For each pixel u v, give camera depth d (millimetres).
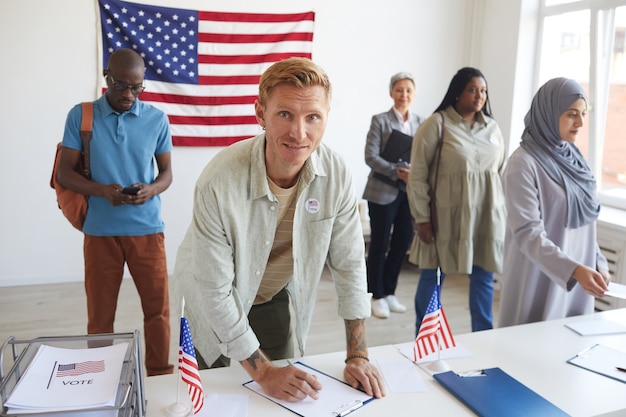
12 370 1115
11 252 3762
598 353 1521
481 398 1254
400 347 1551
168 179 2414
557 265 1720
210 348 1539
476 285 2680
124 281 3979
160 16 3779
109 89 2240
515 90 4137
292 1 4086
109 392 1031
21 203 3729
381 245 3514
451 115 2613
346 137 4441
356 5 4262
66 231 3857
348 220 1400
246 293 1406
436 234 2633
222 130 4074
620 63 3543
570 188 1865
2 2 3465
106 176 2264
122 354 1170
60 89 3682
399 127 3549
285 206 1331
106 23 3676
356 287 1406
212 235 1240
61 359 1146
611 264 3137
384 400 1266
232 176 1230
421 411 1223
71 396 1018
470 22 4570
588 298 2033
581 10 3693
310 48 4176
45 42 3594
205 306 1266
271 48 4074
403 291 3990
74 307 3445
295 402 1244
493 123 2705
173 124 3947
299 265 1402
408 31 4449
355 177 4520
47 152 3725
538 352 1526
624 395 1307
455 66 4652
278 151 1129
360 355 1380
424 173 2645
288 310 1710
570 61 3869
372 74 4418
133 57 2211
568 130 1846
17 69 3570
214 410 1207
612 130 3658
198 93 3963
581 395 1299
